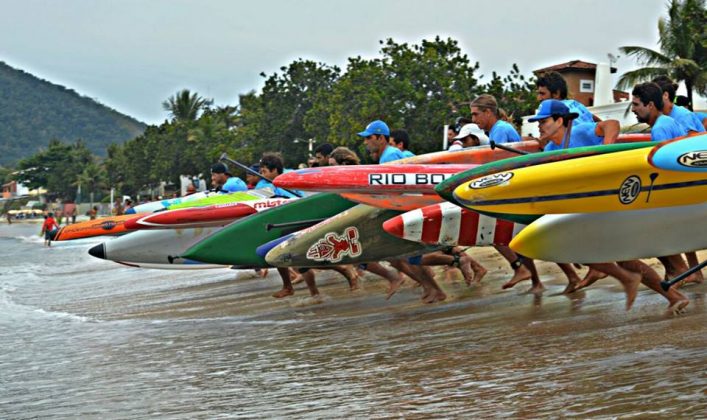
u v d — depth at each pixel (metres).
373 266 9.30
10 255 28.28
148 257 12.36
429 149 35.09
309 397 4.98
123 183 92.25
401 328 7.21
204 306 10.43
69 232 14.59
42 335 8.72
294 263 9.29
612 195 6.56
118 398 5.38
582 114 8.07
